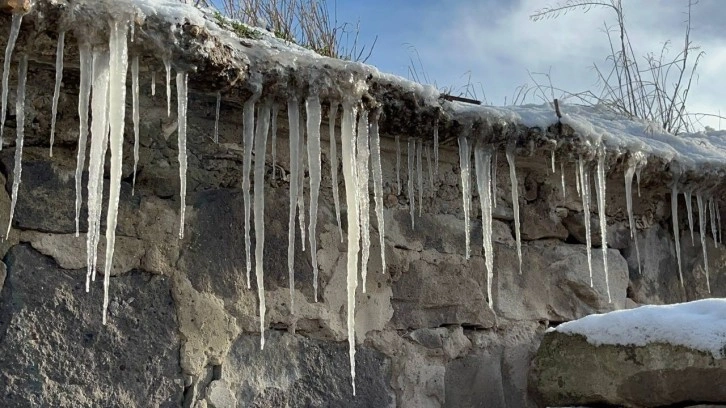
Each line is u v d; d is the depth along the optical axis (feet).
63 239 7.19
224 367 7.69
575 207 10.72
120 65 6.56
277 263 8.27
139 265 7.47
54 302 7.01
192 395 7.46
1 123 6.84
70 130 7.41
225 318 7.79
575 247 10.61
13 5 6.05
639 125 11.78
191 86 7.52
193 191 7.95
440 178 9.66
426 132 8.82
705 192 11.02
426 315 9.18
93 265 6.81
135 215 7.56
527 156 9.57
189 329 7.56
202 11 8.40
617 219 11.14
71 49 6.72
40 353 6.85
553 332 8.99
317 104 7.80
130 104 7.71
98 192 6.84
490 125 9.01
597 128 10.00
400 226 9.23
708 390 7.57
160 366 7.35
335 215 8.76
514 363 9.66
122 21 6.55
